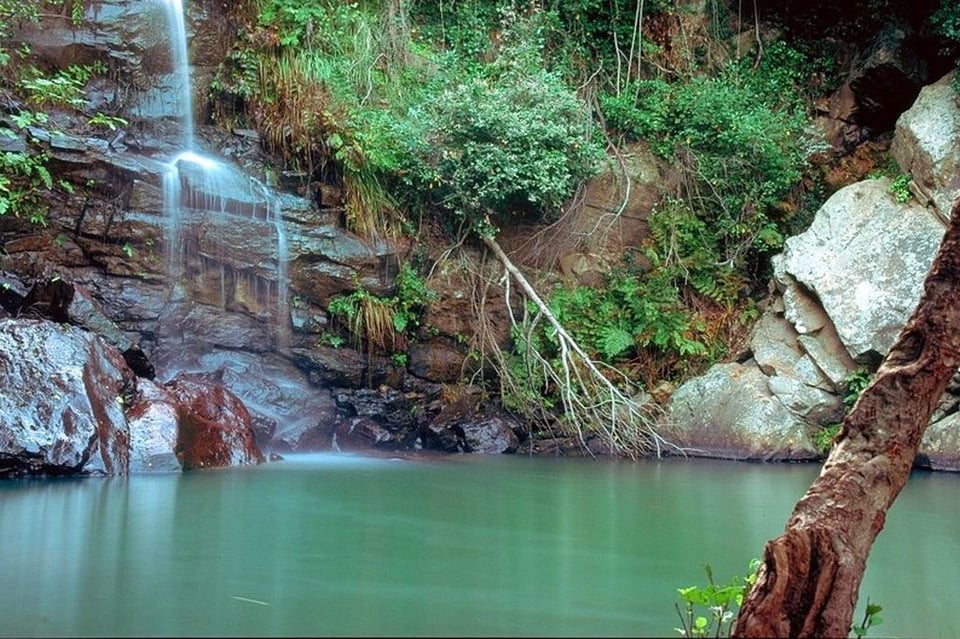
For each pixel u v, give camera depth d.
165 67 11.52
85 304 8.77
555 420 11.34
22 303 8.98
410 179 11.61
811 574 3.00
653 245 12.80
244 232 10.59
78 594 3.73
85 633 3.19
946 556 5.32
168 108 11.45
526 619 3.43
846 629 2.95
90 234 9.88
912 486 8.55
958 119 11.02
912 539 5.86
